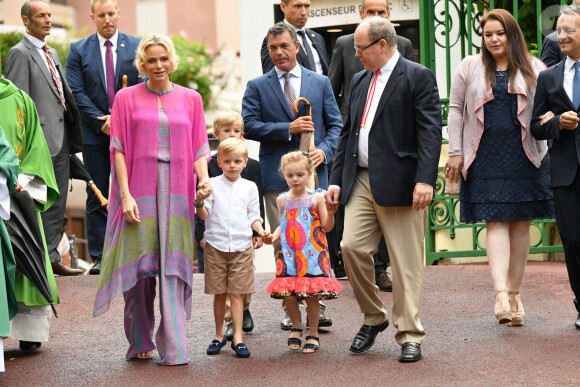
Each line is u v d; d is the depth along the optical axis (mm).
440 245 13109
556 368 7176
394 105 7715
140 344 7977
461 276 11445
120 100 7926
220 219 8156
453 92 9047
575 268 8594
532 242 13078
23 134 8352
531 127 8656
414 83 7699
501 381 6887
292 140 9164
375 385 6922
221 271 8133
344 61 10938
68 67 12453
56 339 8883
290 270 7988
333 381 7074
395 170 7680
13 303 7652
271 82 9344
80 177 12180
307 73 9438
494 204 8734
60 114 11805
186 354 7773
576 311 9289
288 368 7520
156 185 7867
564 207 8516
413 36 14961
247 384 7098
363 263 7855
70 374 7594
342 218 11219
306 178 8023
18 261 7996
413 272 7703
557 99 8523
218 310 8203
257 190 8367
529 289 10469
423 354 7809
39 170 8352
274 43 9227
